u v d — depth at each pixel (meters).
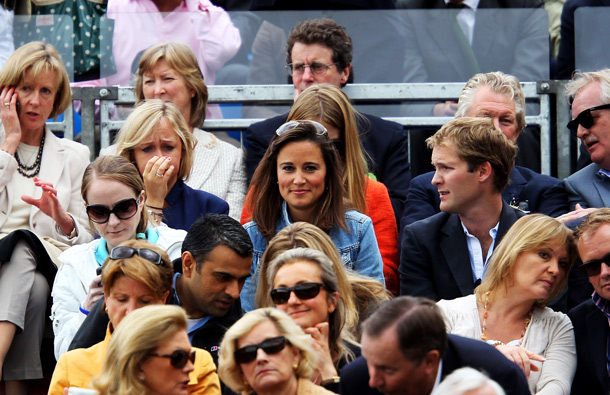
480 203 22.61
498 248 20.86
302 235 20.02
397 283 24.31
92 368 19.06
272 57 28.64
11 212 25.45
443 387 14.92
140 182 22.31
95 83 28.89
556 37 29.61
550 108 28.84
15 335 23.20
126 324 16.80
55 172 26.11
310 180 22.11
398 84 28.41
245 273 19.97
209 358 19.12
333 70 27.66
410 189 25.72
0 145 26.59
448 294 22.52
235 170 27.48
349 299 19.80
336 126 24.03
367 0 28.45
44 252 23.58
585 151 28.16
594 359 20.86
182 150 25.00
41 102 26.11
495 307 20.80
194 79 27.66
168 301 20.00
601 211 21.27
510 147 22.70
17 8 29.31
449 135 22.69
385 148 27.08
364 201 24.05
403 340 15.84
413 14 28.48
